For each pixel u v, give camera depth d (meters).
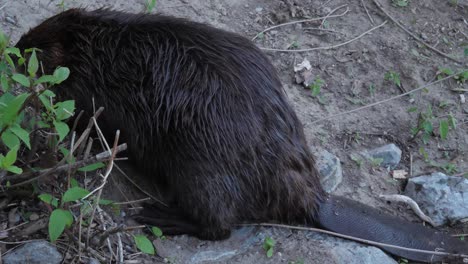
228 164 2.07
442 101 2.56
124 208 2.16
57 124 1.92
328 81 2.54
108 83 2.13
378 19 2.71
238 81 2.10
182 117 2.07
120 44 2.14
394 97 2.54
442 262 2.16
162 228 2.14
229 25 2.59
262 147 2.09
